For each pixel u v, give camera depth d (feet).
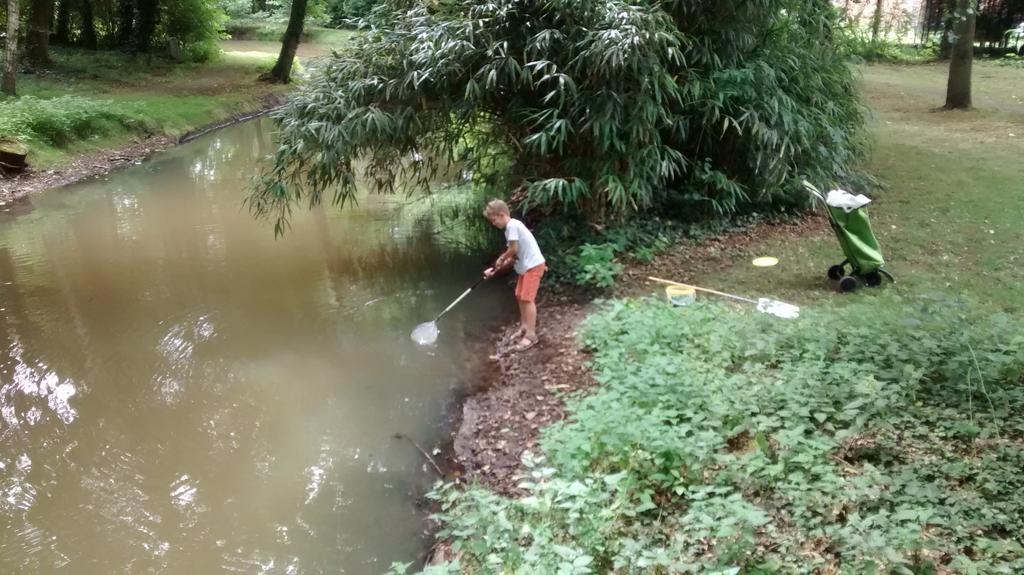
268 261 31.42
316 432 18.90
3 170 42.70
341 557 14.53
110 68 76.54
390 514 15.79
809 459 13.38
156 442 18.48
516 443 17.60
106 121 52.21
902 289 22.61
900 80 63.72
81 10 84.38
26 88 58.39
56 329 24.84
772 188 29.35
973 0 47.09
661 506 13.64
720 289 24.23
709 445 14.32
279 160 27.53
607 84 25.17
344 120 25.86
